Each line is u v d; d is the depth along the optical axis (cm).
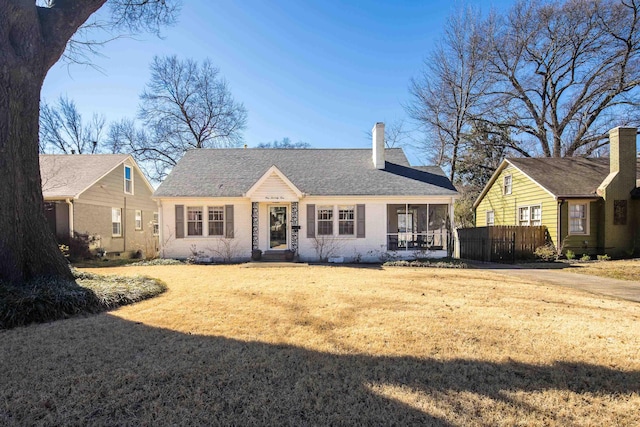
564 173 1783
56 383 321
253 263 1320
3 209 605
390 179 1582
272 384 322
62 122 3133
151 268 1226
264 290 765
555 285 871
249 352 396
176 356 384
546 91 2609
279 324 504
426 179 1594
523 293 742
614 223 1545
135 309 598
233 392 307
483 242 1577
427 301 654
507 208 2012
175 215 1470
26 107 649
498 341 434
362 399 297
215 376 337
